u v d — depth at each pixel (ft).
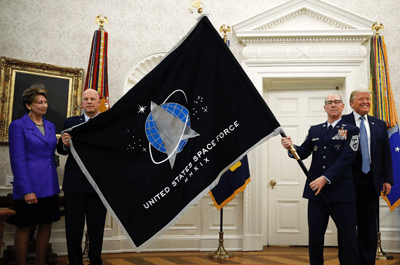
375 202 9.75
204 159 6.26
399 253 13.24
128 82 14.52
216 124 6.39
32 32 13.93
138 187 6.34
